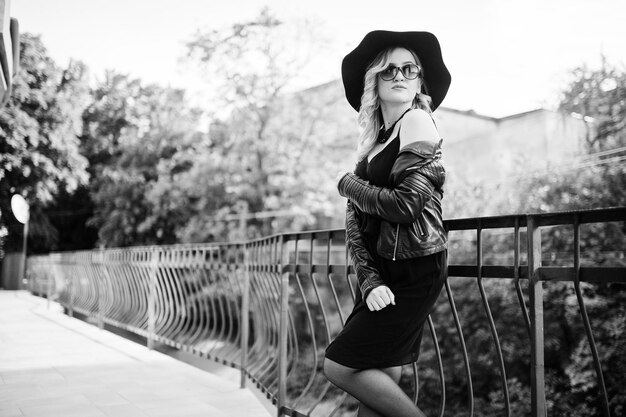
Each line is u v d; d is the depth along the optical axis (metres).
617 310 10.27
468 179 15.41
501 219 2.19
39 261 18.11
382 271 2.08
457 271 2.39
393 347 2.04
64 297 13.23
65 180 25.08
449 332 12.73
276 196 20.80
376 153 2.16
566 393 10.59
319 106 20.89
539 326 2.01
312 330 3.58
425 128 1.98
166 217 23.33
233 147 20.95
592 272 1.87
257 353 5.06
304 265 3.46
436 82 2.35
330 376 2.12
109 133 33.31
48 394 4.39
